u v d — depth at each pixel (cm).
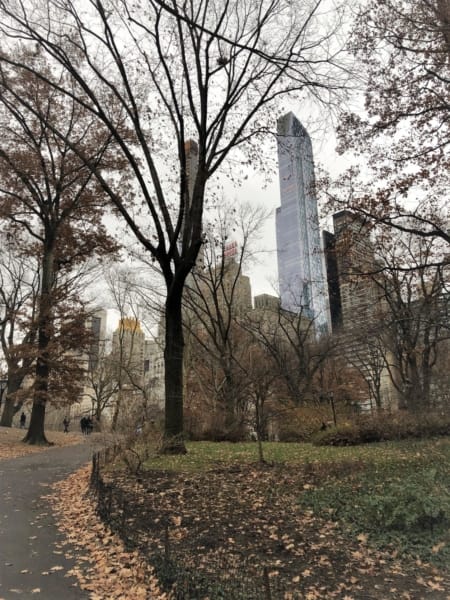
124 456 1149
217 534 676
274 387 2973
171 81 1486
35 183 2491
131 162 1463
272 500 862
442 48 1428
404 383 2894
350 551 602
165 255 1500
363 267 2080
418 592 477
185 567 525
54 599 491
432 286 2511
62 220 2569
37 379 2322
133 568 561
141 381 4141
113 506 834
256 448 1578
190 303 2855
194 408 2333
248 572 518
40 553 640
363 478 956
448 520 625
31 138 2342
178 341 1475
